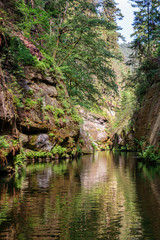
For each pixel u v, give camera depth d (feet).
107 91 90.27
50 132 56.03
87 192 20.45
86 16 72.33
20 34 58.65
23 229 11.88
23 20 64.80
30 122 50.34
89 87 84.07
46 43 73.77
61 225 12.49
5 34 46.93
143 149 69.21
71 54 80.74
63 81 75.31
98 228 12.15
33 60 56.65
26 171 33.63
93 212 14.82
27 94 52.19
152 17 93.76
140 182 25.81
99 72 82.07
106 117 171.53
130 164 48.29
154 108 74.54
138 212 14.87
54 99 62.59
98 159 62.90
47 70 62.13
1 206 15.83
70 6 77.10
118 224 12.73
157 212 14.87
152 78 85.71
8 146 30.58
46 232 11.55
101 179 27.73
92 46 78.38
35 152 51.01
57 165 43.24
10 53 49.49
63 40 83.25
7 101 33.19
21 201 17.13
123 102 156.35
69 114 69.77
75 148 70.03
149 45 90.79
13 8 62.54
